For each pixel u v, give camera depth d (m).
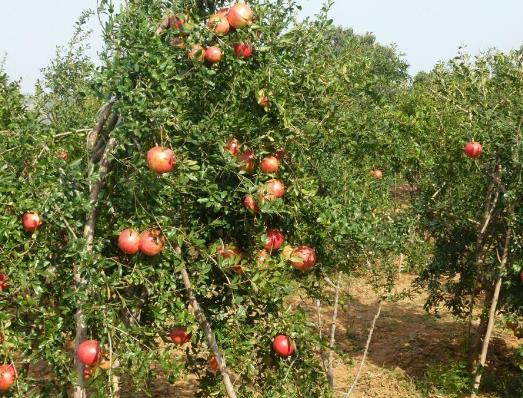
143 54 2.81
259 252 3.51
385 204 4.77
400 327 9.35
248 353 3.60
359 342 8.78
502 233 6.32
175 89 2.93
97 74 2.92
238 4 3.21
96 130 3.20
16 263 3.00
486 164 6.25
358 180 4.22
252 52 3.35
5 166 3.12
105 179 3.17
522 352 6.20
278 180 3.47
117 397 3.87
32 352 3.24
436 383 7.00
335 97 3.70
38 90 5.16
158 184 2.99
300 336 3.53
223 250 3.37
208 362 4.14
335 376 7.49
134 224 3.06
